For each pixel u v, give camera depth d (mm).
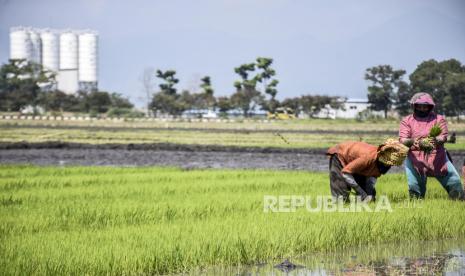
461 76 181125
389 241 18312
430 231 18875
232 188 28938
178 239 17156
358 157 21891
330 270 15500
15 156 59062
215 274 15281
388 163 21391
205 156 59438
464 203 22672
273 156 59219
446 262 16141
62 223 20219
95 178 34500
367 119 186500
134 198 25766
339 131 109812
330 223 18750
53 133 100062
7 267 14711
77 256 15445
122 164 51781
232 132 107438
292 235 17516
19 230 19141
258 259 16422
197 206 22859
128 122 158000
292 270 15562
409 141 24109
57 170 39906
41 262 15047
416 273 15141
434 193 26094
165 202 24031
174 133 103188
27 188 30031
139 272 15141
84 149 68250
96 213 21500
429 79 193375
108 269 14773
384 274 15086
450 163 24531
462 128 120250
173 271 15445
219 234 17547
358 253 17078
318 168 47656
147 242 16797
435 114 24656
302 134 100125
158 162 53438
